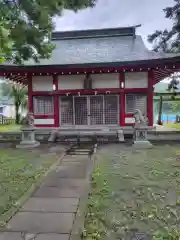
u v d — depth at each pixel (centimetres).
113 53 1176
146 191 392
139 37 1414
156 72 1125
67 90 1097
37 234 260
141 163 587
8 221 291
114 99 1104
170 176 473
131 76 1064
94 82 1090
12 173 512
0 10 402
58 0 477
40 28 562
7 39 325
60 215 307
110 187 413
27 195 380
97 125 1116
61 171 526
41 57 855
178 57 901
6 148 845
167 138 960
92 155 698
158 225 281
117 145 870
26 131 874
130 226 279
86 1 546
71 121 1132
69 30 1448
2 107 3086
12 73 1041
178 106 2650
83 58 1130
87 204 342
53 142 964
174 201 351
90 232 264
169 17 1432
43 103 1127
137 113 857
